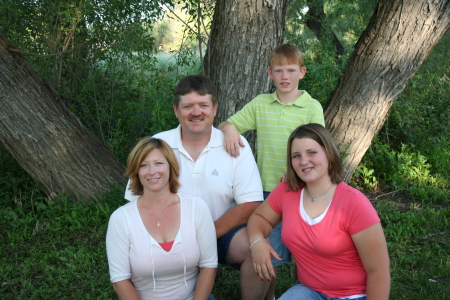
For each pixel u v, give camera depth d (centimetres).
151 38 558
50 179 443
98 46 558
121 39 540
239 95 424
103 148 484
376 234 209
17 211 443
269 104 309
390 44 436
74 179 446
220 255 274
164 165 230
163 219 235
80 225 414
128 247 232
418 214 466
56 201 443
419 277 337
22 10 509
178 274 238
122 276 231
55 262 358
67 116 455
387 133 639
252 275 260
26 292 311
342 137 476
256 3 403
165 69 634
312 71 632
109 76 582
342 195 219
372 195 554
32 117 425
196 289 241
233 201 285
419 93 686
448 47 795
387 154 605
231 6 409
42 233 404
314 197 228
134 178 237
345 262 220
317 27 982
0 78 410
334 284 223
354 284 222
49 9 509
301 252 231
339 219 214
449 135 692
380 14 441
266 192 307
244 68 418
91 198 450
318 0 916
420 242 401
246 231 266
